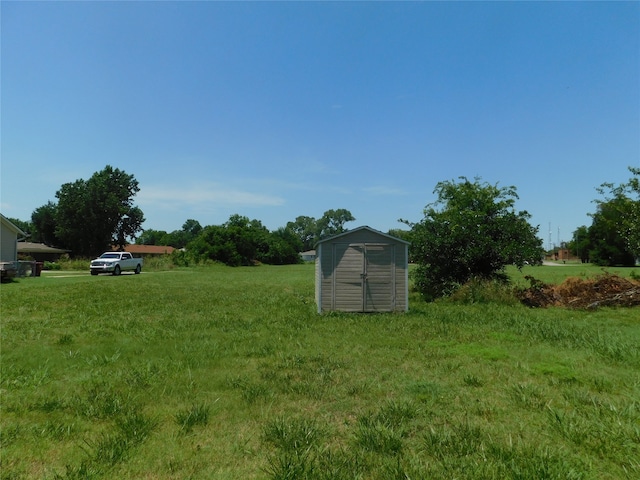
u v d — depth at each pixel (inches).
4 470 133.6
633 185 690.8
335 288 513.3
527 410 184.1
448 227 672.4
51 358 276.7
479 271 669.9
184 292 773.9
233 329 390.9
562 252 4141.2
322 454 142.8
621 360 269.9
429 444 149.5
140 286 891.4
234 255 2571.4
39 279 1083.9
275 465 134.8
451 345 319.0
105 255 1444.4
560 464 134.5
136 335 360.5
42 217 2869.1
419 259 689.0
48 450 147.8
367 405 192.5
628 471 132.6
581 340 331.0
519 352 293.9
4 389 215.0
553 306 568.7
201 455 143.9
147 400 198.1
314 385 219.8
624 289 590.6
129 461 139.2
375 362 268.7
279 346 317.4
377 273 517.7
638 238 698.8
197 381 227.8
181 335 360.2
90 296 675.4
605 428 162.1
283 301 636.7
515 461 136.3
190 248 2576.3
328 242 517.0
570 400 194.9
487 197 670.5
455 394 205.8
